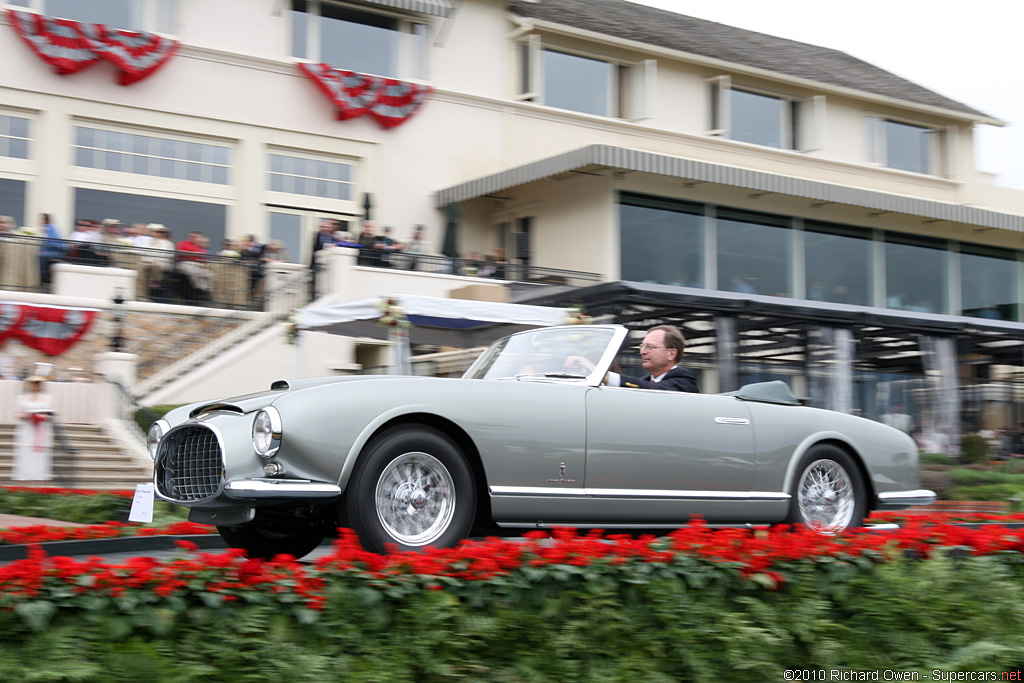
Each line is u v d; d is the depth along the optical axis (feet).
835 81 87.97
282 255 63.82
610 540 17.25
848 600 17.90
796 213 76.69
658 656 15.84
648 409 20.20
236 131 66.74
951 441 65.87
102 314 54.95
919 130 94.17
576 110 78.48
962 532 19.98
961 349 73.41
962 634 18.01
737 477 21.17
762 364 67.87
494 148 75.15
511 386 18.98
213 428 17.40
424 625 14.60
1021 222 83.41
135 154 64.13
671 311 58.39
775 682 16.39
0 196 60.49
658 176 69.87
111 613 13.26
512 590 15.51
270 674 13.37
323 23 70.33
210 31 66.33
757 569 17.31
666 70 81.15
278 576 14.49
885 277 81.56
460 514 17.78
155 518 29.60
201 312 57.82
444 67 73.97
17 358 52.90
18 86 60.75
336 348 59.00
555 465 18.89
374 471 17.10
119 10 64.34
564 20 77.20
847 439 23.02
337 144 69.97
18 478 42.88
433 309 42.91
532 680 14.85
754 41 92.32
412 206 72.13
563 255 70.74
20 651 12.71
